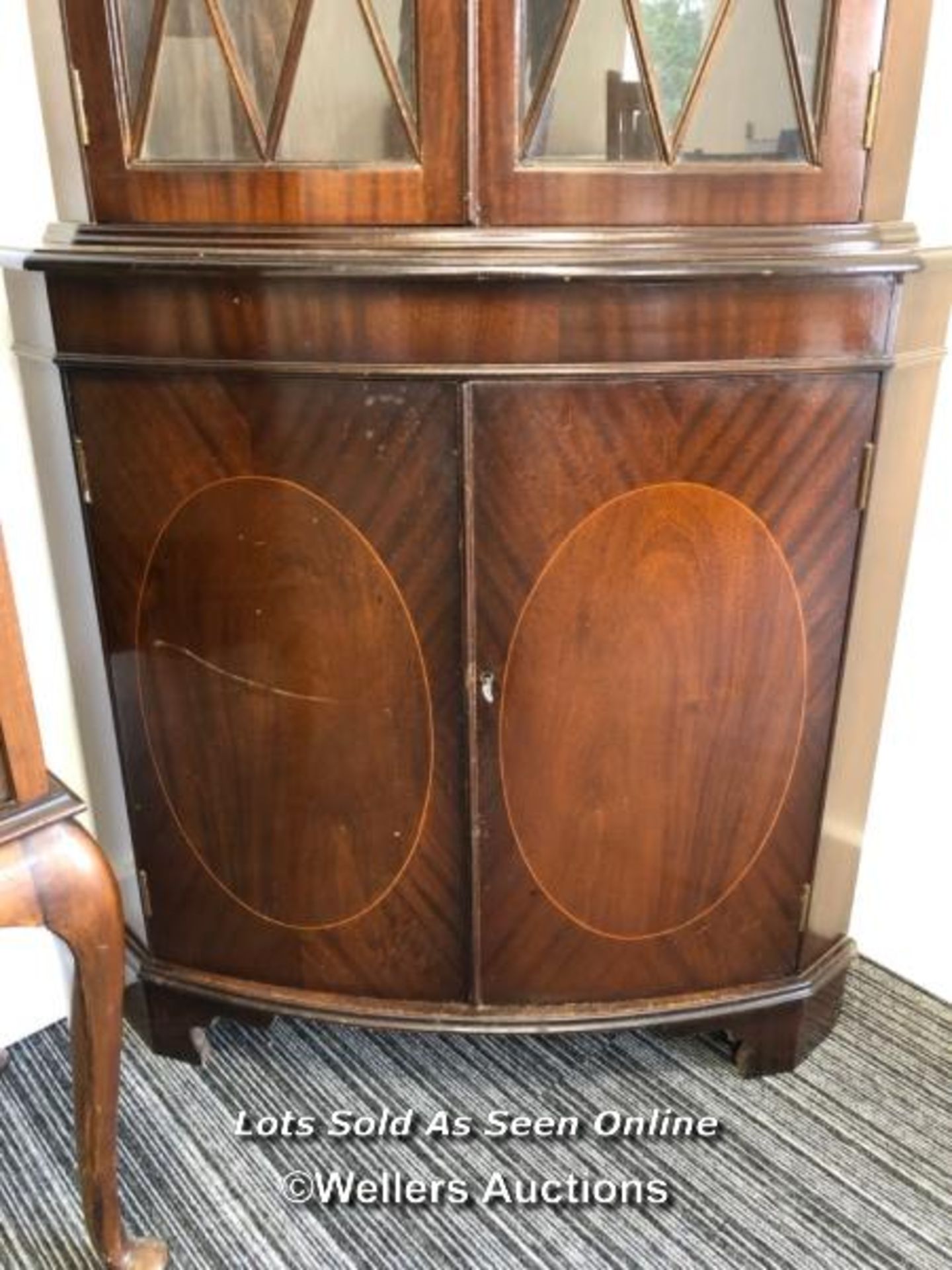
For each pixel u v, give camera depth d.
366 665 1.05
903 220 1.04
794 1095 1.27
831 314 0.95
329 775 1.11
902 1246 1.09
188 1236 1.09
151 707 1.15
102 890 0.84
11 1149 1.21
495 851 1.11
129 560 1.09
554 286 0.89
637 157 0.91
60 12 0.91
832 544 1.05
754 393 0.97
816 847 1.19
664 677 1.06
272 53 0.89
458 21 0.84
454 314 0.91
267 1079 1.30
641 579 1.02
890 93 0.93
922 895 1.42
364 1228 1.11
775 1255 1.08
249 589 1.05
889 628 1.21
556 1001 1.20
